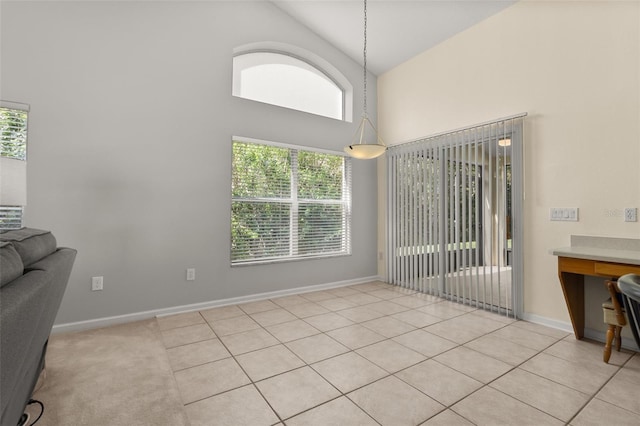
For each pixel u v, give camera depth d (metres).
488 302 3.41
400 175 4.35
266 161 3.79
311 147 4.08
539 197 2.94
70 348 2.38
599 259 2.22
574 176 2.72
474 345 2.46
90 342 2.49
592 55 2.62
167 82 3.13
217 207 3.40
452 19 3.49
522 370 2.07
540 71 2.95
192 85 3.26
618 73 2.49
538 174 2.95
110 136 2.86
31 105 2.56
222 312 3.23
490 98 3.36
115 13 2.90
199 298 3.31
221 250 3.43
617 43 2.49
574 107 2.73
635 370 2.07
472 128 3.47
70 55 2.71
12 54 2.50
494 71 3.32
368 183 4.65
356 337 2.61
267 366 2.13
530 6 3.03
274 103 4.01
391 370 2.08
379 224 4.73
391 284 4.47
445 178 3.78
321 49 4.18
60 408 1.66
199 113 3.30
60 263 1.29
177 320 3.00
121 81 2.91
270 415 1.63
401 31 3.81
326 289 4.18
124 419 1.59
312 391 1.84
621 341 2.44
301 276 4.01
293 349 2.39
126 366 2.12
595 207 2.60
